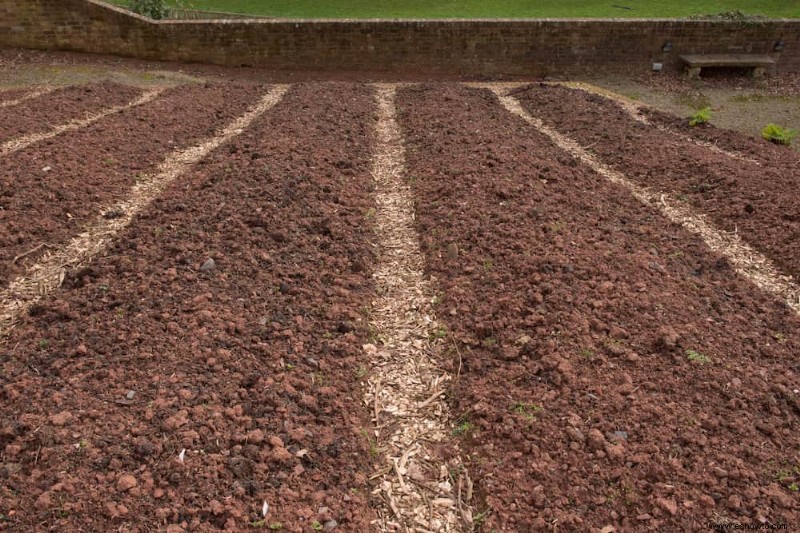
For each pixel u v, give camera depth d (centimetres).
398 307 440
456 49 1219
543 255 470
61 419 295
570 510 276
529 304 415
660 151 730
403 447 324
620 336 380
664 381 343
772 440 307
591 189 620
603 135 803
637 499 279
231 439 299
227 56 1212
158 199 560
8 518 247
